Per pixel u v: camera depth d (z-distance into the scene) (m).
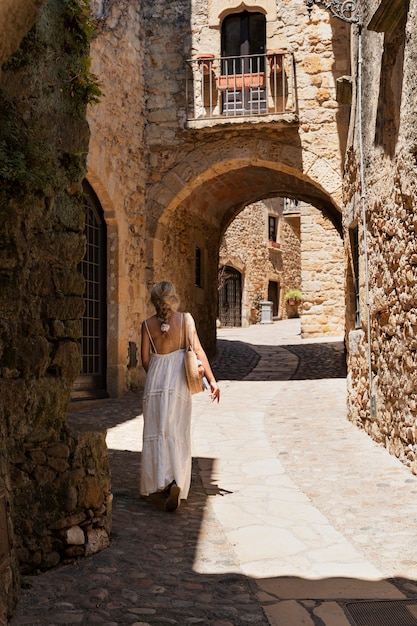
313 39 11.14
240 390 10.45
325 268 17.92
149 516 4.12
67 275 3.32
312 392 9.91
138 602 2.76
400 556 3.44
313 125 11.08
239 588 2.98
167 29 11.79
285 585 3.04
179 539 3.69
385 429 6.01
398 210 5.39
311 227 18.02
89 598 2.78
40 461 3.09
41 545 3.07
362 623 2.63
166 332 4.41
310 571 3.23
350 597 2.89
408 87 4.96
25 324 3.02
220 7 11.70
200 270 14.41
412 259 5.03
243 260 27.39
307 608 2.76
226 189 13.73
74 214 3.42
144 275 11.43
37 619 2.56
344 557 3.44
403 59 5.18
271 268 29.41
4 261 2.88
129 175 10.83
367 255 6.60
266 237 29.09
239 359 14.54
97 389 9.91
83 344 9.57
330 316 17.86
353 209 7.45
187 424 4.37
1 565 2.51
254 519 4.11
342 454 5.93
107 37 9.95
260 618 2.65
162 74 11.73
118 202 10.27
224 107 12.12
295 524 4.01
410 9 4.88
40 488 3.09
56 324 3.22
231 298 27.16
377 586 3.03
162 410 4.26
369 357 6.47
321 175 11.05
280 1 11.37
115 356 10.10
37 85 3.18
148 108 11.75
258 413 8.39
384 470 5.26
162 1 11.78
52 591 2.85
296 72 11.17
